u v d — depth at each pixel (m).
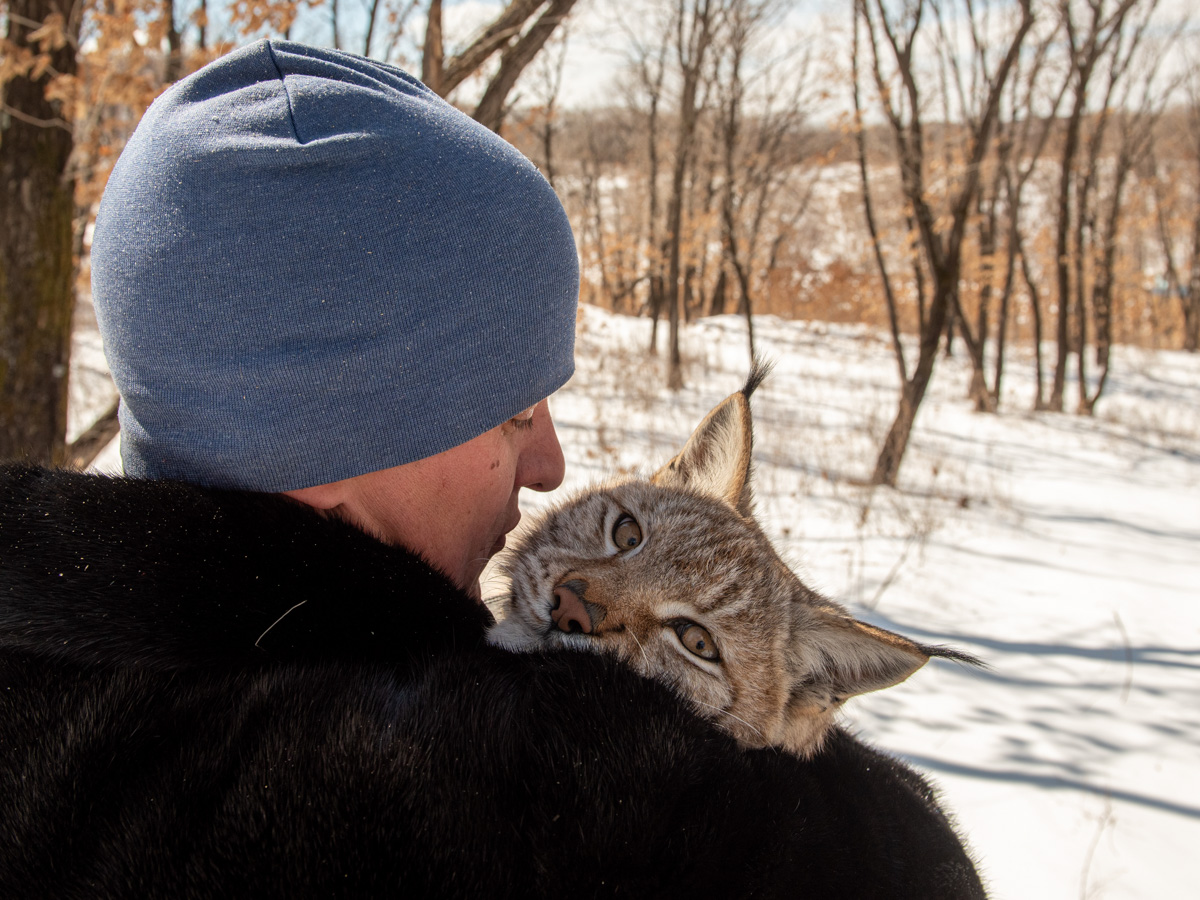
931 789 1.70
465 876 0.82
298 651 0.99
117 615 0.93
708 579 1.86
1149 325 40.94
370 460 1.07
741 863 0.92
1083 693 4.86
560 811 0.89
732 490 2.31
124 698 0.91
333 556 1.04
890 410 16.17
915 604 6.13
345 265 1.01
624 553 1.93
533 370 1.18
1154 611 6.29
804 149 33.47
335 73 1.12
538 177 1.21
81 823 0.84
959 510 9.04
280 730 0.87
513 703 1.00
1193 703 4.76
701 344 22.89
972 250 25.06
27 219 4.71
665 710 1.01
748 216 34.84
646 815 0.90
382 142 1.04
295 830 0.81
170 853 0.81
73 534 0.98
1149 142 25.62
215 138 1.00
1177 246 45.03
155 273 1.00
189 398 1.03
